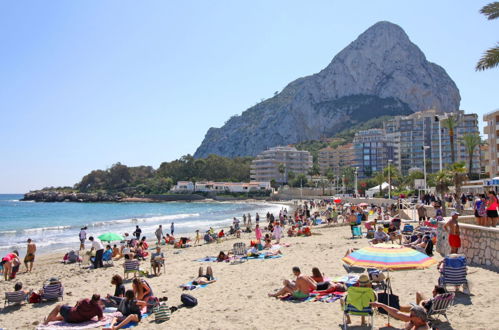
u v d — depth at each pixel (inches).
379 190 3508.9
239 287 543.8
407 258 358.6
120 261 946.7
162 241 1409.9
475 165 5861.2
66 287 657.6
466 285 420.2
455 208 1253.1
